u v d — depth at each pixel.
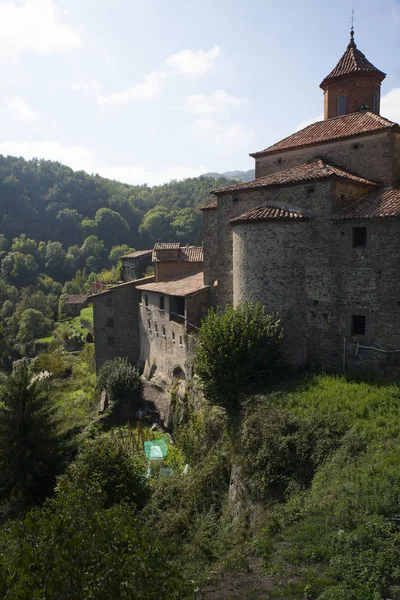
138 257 66.06
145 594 5.89
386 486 9.41
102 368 36.44
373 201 18.23
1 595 5.68
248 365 17.56
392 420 12.59
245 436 14.13
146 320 35.72
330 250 18.47
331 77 24.91
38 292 82.25
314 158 22.20
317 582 7.62
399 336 16.80
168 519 14.40
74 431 27.91
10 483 19.09
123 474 16.48
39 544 6.38
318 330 19.06
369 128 20.16
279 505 11.40
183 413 24.91
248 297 20.45
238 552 9.75
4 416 19.77
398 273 16.69
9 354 67.31
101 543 6.35
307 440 12.66
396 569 7.48
